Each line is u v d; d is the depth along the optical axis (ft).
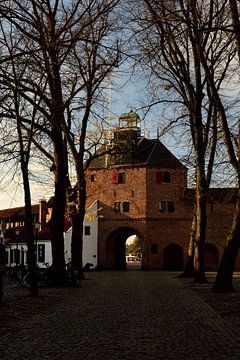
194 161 102.78
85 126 114.62
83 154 116.67
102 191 235.20
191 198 222.69
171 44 93.35
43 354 30.89
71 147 111.86
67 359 29.30
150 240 226.38
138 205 228.84
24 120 78.28
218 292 79.00
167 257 228.02
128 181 231.50
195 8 67.21
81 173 116.47
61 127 83.97
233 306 59.11
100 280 126.52
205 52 86.63
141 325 43.68
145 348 32.89
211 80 81.20
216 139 99.76
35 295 72.28
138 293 81.00
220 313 52.65
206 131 103.19
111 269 233.35
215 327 42.47
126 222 230.27
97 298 71.31
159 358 29.60
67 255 226.17
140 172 229.45
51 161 97.96
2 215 289.94
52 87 77.00
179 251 227.81
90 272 198.70
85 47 91.76
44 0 72.49
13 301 65.62
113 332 39.73
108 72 95.66
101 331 40.24
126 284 107.65
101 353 31.19
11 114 76.43
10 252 244.22
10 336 37.83
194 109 98.32
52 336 37.83
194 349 32.50
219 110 81.05
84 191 117.60
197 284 102.47
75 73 81.66
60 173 92.43
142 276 154.40
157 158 230.27
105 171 235.20
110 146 131.64
